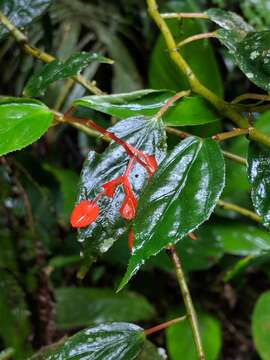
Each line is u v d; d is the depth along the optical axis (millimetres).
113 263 1286
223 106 665
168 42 712
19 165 1089
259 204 611
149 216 582
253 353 1402
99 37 1216
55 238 1237
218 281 1356
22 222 1188
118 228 635
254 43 652
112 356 674
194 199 586
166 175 595
